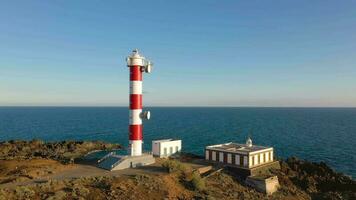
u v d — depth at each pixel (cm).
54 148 8825
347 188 6519
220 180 5900
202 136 17050
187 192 4941
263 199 5481
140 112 6425
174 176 5325
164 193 4662
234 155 6588
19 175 4997
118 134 18075
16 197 3956
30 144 9238
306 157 11894
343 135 18738
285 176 6650
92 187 4509
